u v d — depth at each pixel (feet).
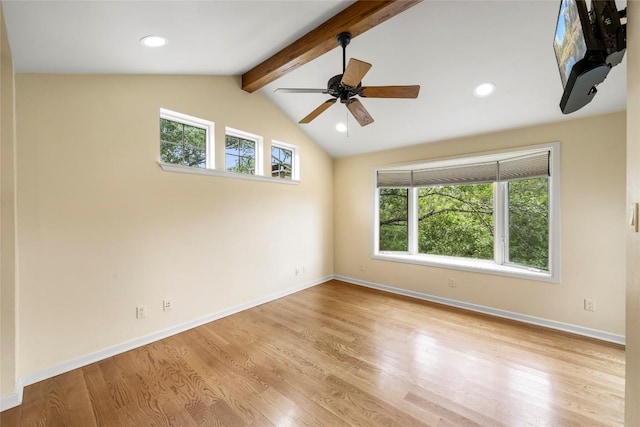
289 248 13.41
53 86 6.93
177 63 8.25
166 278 9.00
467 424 5.34
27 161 6.56
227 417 5.56
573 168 9.23
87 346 7.45
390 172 14.39
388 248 14.76
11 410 5.76
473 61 8.03
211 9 5.68
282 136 12.92
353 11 6.70
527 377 6.80
